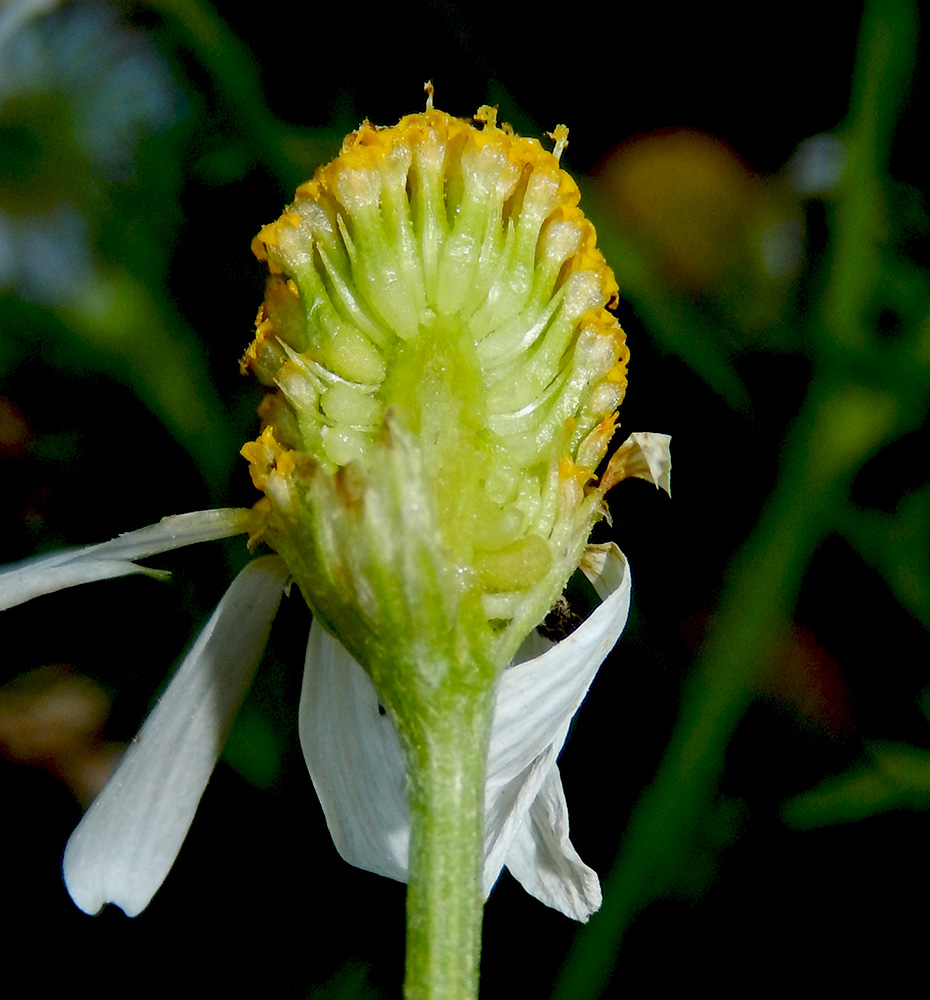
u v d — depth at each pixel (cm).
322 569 6
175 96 13
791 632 12
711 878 11
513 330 6
